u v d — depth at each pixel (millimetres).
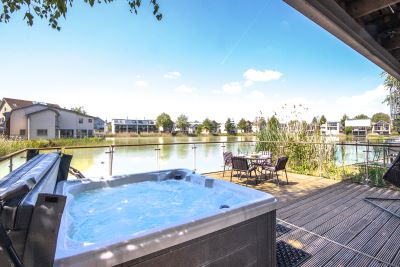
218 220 1533
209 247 1498
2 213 906
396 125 8391
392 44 2553
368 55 2516
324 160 6457
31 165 1997
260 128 7863
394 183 3248
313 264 2127
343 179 5625
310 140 6879
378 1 1814
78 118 28641
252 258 1768
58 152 3061
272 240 1934
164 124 45094
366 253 2311
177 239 1338
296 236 2670
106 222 2467
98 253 1118
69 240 1271
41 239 960
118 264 1155
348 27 1972
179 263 1359
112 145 4742
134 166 5070
